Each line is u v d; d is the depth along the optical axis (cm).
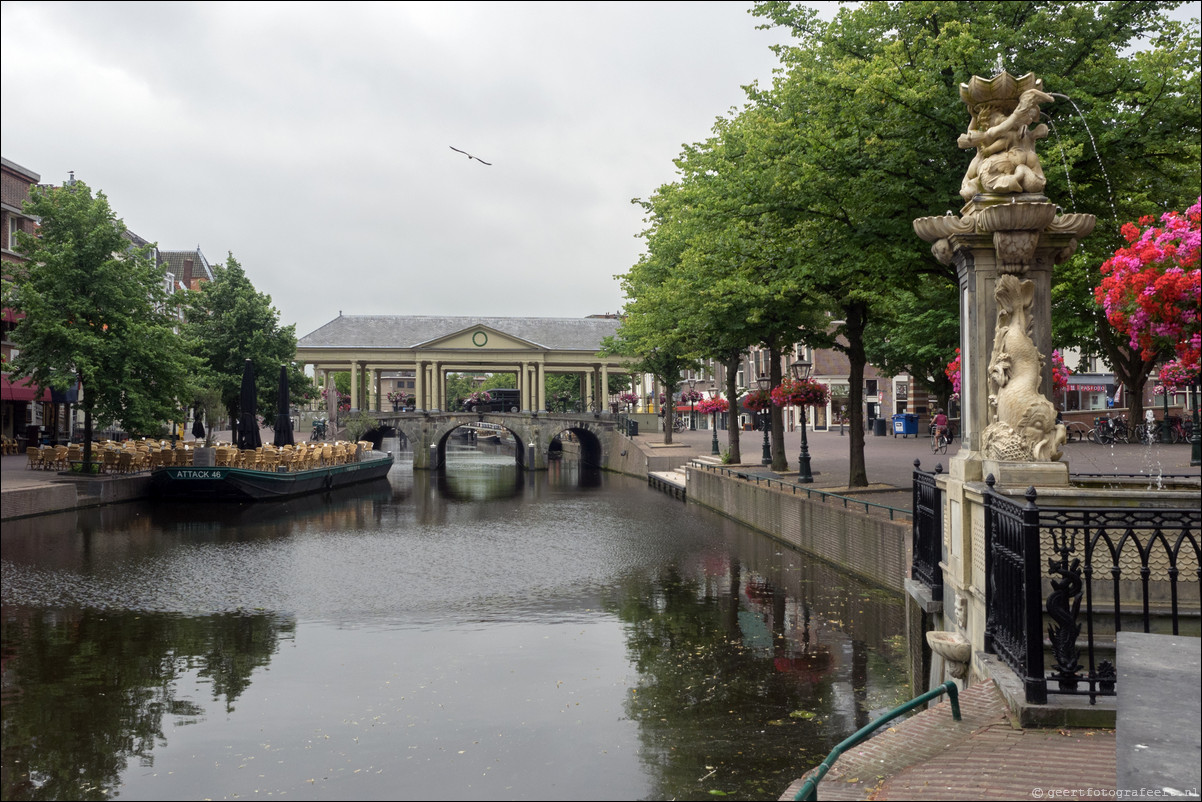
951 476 785
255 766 904
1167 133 1366
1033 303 715
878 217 1477
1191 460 1972
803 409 2317
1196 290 635
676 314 2948
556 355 8275
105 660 1284
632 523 2806
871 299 1897
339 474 4288
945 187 1373
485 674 1198
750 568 1894
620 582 1819
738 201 1712
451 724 1011
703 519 2812
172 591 1761
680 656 1257
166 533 2567
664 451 4716
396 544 2411
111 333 3061
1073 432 3338
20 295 2925
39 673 1223
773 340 2634
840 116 1462
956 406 4084
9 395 3925
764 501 2342
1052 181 1341
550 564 2061
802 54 1636
